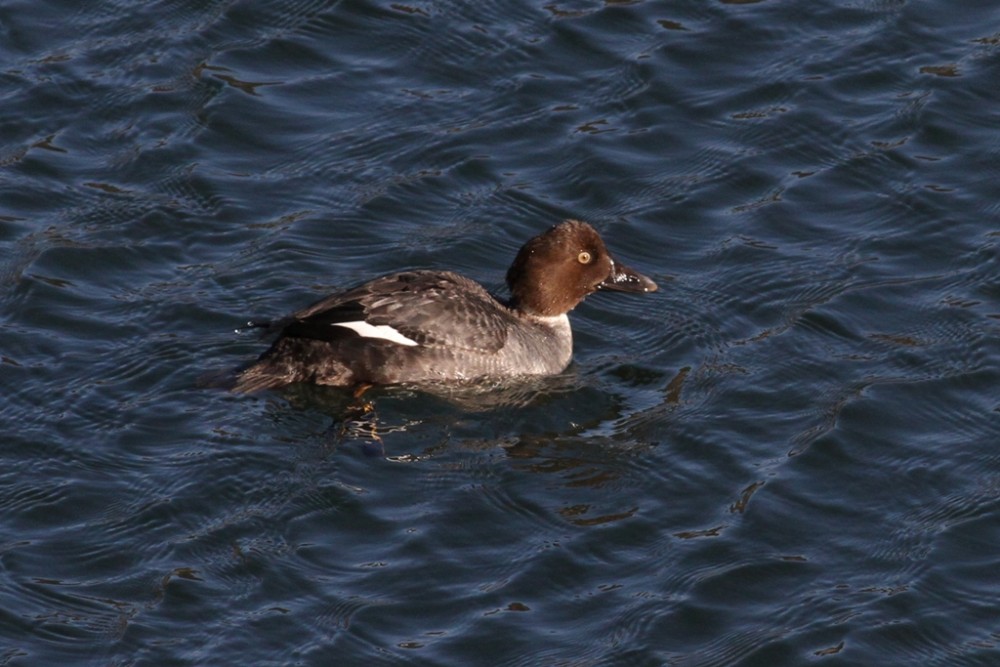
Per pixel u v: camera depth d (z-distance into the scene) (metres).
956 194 18.73
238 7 20.91
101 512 13.92
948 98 20.03
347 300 15.91
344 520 14.04
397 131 19.38
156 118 19.28
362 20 20.92
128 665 12.41
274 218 18.08
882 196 18.72
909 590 13.63
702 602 13.40
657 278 17.62
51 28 20.45
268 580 13.28
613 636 12.98
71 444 14.70
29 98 19.41
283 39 20.55
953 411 15.72
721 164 19.09
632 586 13.52
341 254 17.67
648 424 15.55
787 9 21.34
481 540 13.92
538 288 16.70
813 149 19.36
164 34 20.48
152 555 13.50
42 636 12.65
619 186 18.78
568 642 12.88
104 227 17.73
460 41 20.70
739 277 17.59
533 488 14.58
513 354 16.22
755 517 14.34
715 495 14.61
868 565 13.89
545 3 21.34
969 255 17.86
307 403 15.55
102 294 16.84
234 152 18.95
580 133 19.44
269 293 16.98
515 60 20.45
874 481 14.84
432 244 17.88
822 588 13.62
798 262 17.78
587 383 16.27
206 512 14.02
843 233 18.22
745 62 20.55
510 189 18.66
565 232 16.77
